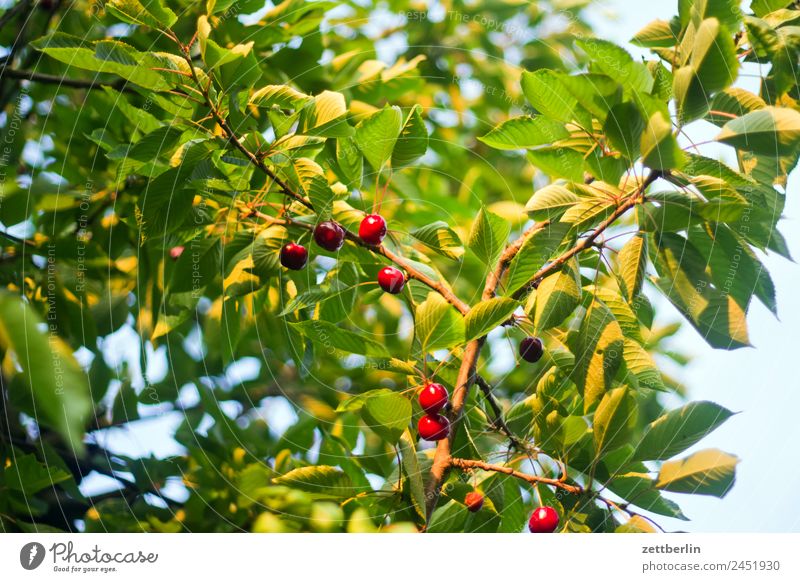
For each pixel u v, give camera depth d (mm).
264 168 2496
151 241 2730
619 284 2494
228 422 2818
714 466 2496
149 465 2754
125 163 2537
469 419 2547
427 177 3244
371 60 2836
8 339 1087
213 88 2504
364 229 2510
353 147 2539
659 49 2553
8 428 2631
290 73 2766
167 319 2621
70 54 2465
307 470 2525
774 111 2422
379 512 2562
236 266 2605
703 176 2439
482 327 2443
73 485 2703
